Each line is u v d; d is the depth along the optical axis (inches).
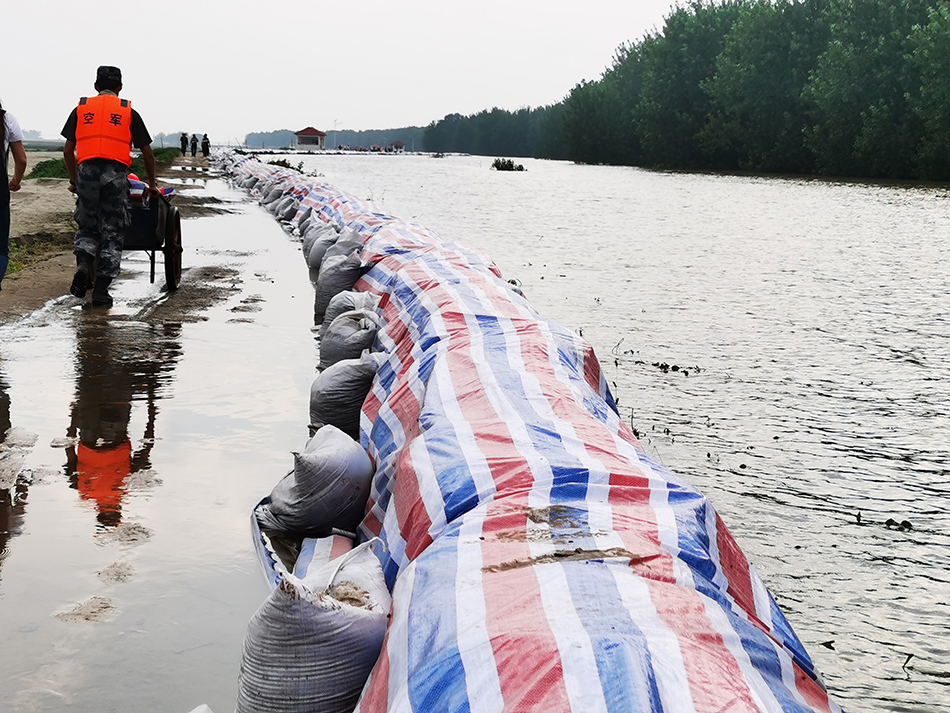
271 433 213.8
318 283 344.2
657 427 241.6
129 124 350.9
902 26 2655.0
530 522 104.9
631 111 4242.1
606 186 1911.9
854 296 499.2
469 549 101.4
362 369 212.2
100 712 108.6
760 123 3176.7
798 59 3065.9
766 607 110.7
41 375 255.1
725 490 197.9
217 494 176.9
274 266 487.2
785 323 410.9
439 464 129.0
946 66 2395.4
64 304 358.0
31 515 163.6
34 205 719.7
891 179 2556.6
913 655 135.3
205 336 311.1
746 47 3201.3
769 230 918.4
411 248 343.9
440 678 82.3
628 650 76.3
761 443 232.1
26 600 133.6
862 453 227.6
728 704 73.4
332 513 159.6
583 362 191.6
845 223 1027.3
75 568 144.2
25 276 415.2
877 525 182.9
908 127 2571.4
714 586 97.4
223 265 484.1
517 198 1391.5
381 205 1138.7
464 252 322.7
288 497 161.2
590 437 135.9
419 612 93.8
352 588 112.8
